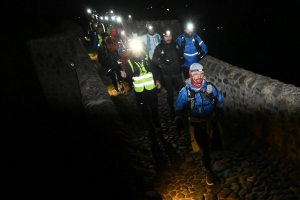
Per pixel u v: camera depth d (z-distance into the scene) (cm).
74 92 974
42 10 1636
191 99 398
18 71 1256
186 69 658
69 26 1569
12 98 1202
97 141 377
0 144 920
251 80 501
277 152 450
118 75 824
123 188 279
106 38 809
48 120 1002
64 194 516
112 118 430
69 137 867
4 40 1342
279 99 427
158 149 517
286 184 391
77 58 848
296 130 395
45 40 903
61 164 695
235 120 572
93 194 303
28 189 635
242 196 378
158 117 646
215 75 630
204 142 403
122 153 343
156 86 580
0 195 630
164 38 586
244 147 489
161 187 414
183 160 476
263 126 478
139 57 548
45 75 945
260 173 421
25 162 773
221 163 454
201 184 412
